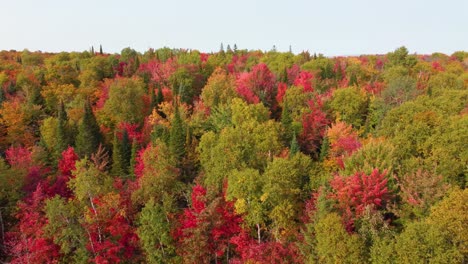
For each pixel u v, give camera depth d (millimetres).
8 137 71375
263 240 46562
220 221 44031
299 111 77750
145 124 74438
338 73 105188
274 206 44188
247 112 66375
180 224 45562
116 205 45281
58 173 59531
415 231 32656
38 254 42812
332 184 41906
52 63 123125
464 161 46438
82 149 65875
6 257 47250
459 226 32312
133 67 125062
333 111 72938
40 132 75438
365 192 38969
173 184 51438
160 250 44750
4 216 51531
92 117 68250
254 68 95438
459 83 91938
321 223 36750
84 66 116188
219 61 133375
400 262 32125
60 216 43469
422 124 51719
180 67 104438
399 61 115875
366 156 46312
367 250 35531
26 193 51438
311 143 68438
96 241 44938
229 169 51000
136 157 61188
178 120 63094
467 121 48531
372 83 96125
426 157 50500
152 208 44000
